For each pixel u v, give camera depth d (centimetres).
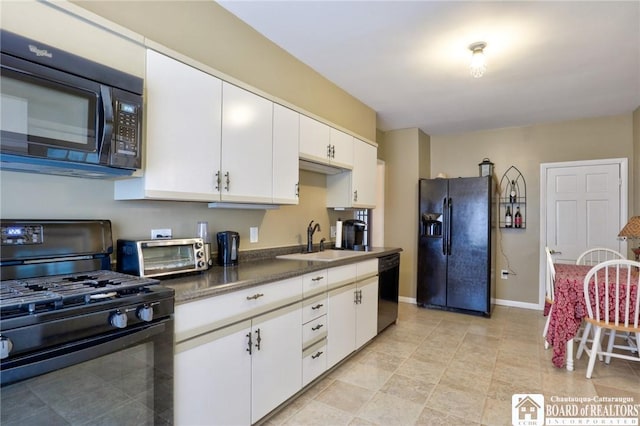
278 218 288
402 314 421
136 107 144
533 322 391
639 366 271
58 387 103
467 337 339
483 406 214
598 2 199
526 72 296
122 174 148
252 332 178
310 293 225
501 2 201
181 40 193
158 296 130
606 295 242
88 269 156
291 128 246
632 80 311
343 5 208
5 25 112
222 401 161
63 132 123
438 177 460
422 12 213
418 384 241
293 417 200
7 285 124
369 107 387
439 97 359
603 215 417
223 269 208
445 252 438
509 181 472
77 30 131
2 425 93
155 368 131
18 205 142
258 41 242
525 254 461
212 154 185
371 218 496
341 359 263
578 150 432
